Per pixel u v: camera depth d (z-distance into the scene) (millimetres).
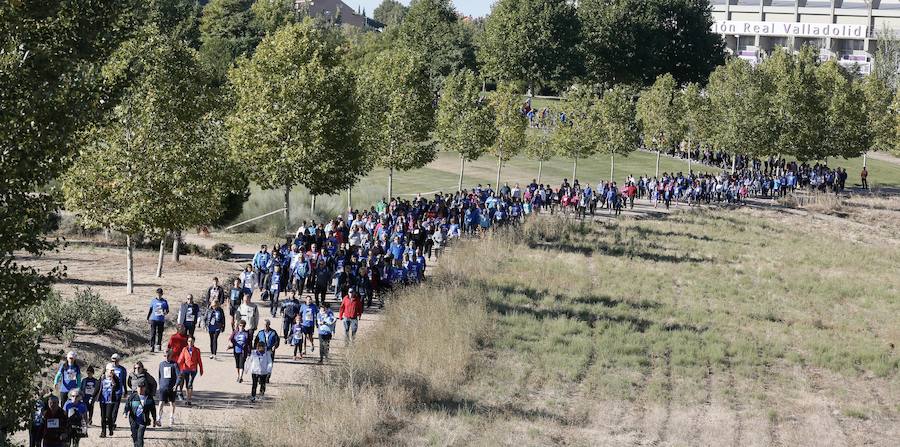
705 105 153125
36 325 29812
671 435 44000
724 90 155000
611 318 67062
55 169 27469
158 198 61969
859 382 56125
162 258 67812
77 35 28047
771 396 52062
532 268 81438
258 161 86312
